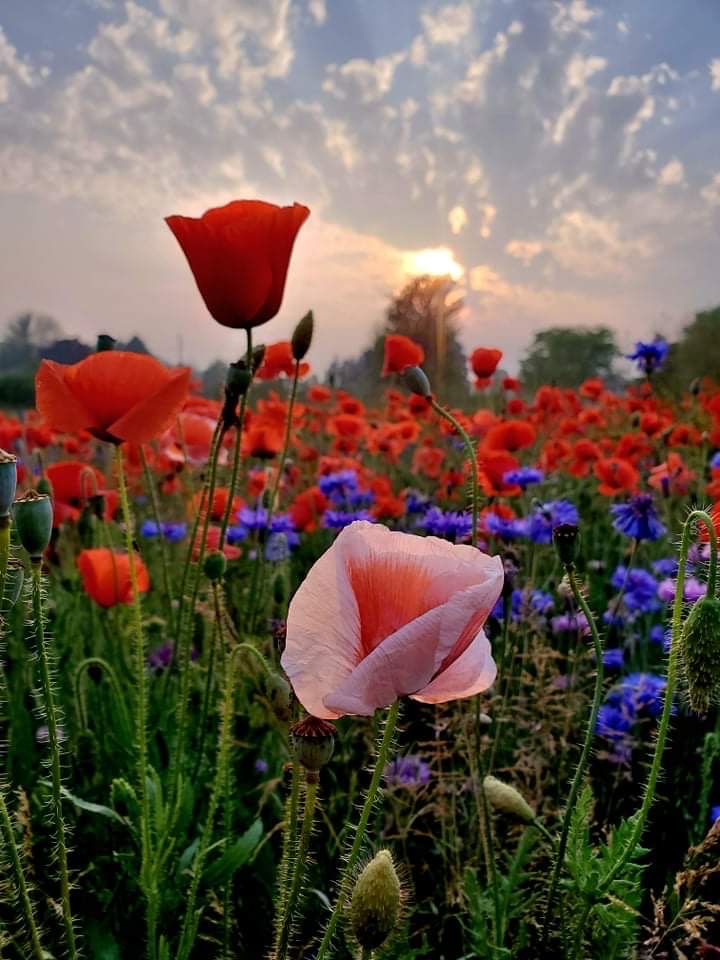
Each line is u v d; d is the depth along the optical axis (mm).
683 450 7133
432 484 6266
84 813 2328
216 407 4059
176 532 4547
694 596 3281
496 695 2506
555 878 1706
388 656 945
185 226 1889
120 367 1810
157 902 1800
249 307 1973
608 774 2748
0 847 1327
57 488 3609
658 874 2434
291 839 1496
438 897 2303
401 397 9320
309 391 8508
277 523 4137
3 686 1375
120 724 2537
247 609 3053
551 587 3975
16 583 1322
